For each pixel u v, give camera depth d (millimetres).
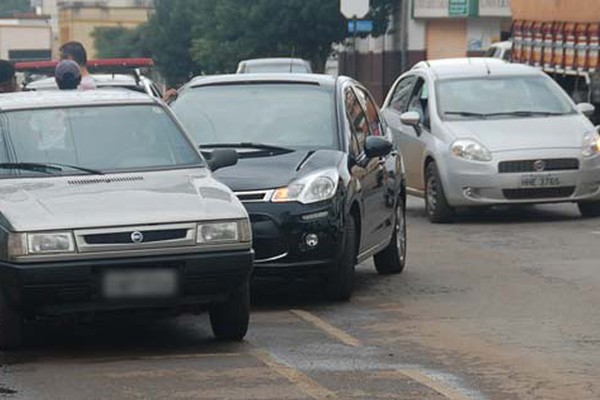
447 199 36281
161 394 16844
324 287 24141
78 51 31016
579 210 37812
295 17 110938
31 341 20781
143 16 183875
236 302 19797
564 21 58688
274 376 17859
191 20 146125
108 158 21344
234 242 19156
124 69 63750
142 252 18734
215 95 26875
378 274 27922
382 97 115500
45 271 18344
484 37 109875
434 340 20516
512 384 17406
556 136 36125
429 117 37656
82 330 21750
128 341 20750
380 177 26344
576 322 21984
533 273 27453
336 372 18141
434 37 111000
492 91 38250
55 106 22156
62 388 17250
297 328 21672
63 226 18531
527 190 35656
